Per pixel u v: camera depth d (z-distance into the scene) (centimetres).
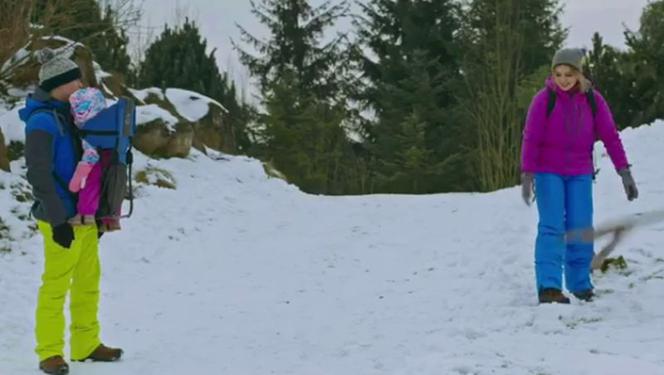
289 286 785
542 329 569
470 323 598
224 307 708
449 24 3259
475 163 2773
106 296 762
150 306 720
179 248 981
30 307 714
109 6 1491
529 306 623
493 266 774
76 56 1338
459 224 1018
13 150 1094
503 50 2730
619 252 725
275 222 1123
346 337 589
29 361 546
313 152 2908
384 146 2995
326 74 3578
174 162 1306
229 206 1189
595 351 512
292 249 957
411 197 1292
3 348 590
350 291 750
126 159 530
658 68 2031
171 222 1073
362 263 870
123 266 892
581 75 629
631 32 2086
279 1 3562
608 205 970
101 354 538
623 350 512
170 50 2695
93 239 530
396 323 620
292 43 3559
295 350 561
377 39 3469
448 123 2941
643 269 692
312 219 1138
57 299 509
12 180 1007
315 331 612
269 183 1345
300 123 2900
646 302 614
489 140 2580
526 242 848
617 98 2042
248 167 1388
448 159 2784
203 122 1605
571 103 631
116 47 1958
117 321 667
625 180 643
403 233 1005
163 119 1326
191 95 1650
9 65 1272
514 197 1162
